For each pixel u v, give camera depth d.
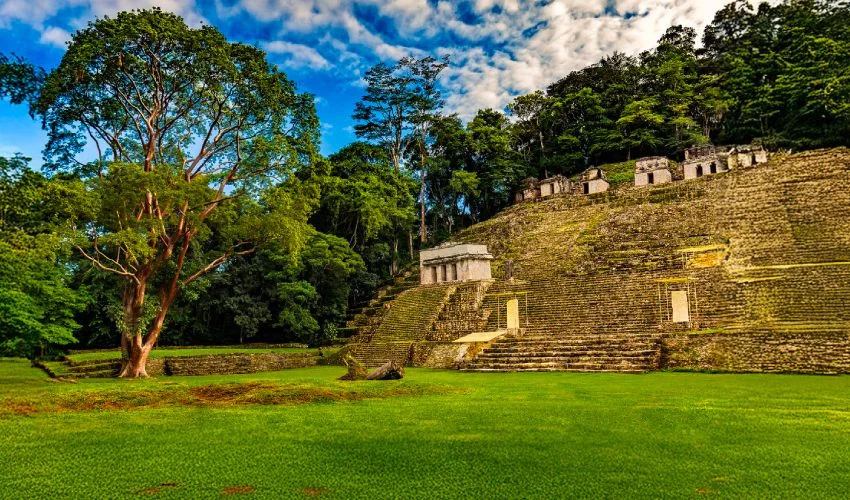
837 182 36.00
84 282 33.78
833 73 50.78
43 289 24.42
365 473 6.42
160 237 24.23
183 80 22.98
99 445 8.02
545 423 9.26
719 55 71.38
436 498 5.49
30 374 24.02
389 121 60.06
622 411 10.37
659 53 72.06
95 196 21.23
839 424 8.91
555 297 29.11
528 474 6.27
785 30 62.56
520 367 20.66
